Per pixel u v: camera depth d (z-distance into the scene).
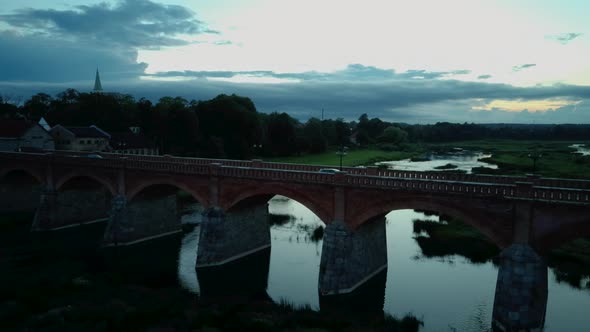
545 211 34.44
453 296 43.56
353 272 43.81
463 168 126.19
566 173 103.50
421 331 36.28
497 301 35.91
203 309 39.44
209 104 130.00
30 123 95.12
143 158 70.62
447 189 38.50
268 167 58.44
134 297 42.09
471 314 39.59
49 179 67.88
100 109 130.00
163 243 62.97
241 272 51.66
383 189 41.44
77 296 41.88
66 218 69.50
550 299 42.03
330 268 43.28
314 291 45.81
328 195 44.81
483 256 55.16
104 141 112.62
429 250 57.81
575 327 36.19
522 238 35.22
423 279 48.06
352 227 43.88
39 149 84.62
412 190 40.00
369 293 44.28
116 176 61.28
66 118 128.38
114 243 59.09
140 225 61.59
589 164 121.06
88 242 63.09
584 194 32.84
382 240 50.59
